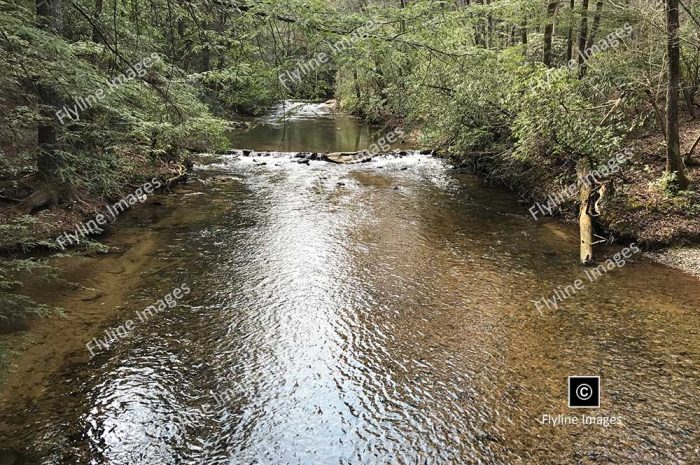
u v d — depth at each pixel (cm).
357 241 1029
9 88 585
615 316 709
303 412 517
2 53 493
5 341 601
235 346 636
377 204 1306
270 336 661
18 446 458
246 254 949
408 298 774
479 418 508
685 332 663
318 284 821
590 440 475
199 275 848
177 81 662
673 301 748
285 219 1169
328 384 562
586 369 587
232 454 459
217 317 709
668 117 958
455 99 1392
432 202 1326
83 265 846
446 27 568
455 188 1478
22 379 551
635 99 1113
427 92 1368
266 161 1873
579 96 1077
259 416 510
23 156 754
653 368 587
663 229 926
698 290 780
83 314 698
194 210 1227
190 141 1489
